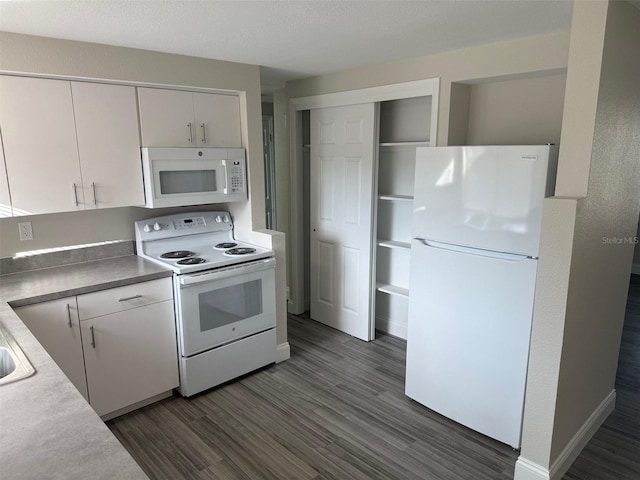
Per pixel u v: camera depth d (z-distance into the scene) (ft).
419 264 8.82
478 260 7.81
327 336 13.07
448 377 8.69
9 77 7.54
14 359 5.16
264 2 6.20
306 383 10.37
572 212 6.10
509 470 7.54
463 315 8.21
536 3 6.43
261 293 10.50
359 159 11.84
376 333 13.34
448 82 9.61
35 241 9.12
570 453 7.52
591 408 8.27
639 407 9.39
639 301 15.87
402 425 8.77
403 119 11.80
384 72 10.75
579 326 6.96
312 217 13.61
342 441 8.29
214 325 9.76
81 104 8.34
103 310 8.32
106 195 8.89
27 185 7.93
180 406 9.41
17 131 7.72
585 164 6.27
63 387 4.56
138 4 6.16
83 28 7.23
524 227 7.22
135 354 8.91
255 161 10.96
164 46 8.60
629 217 8.07
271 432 8.55
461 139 10.19
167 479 7.33
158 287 9.04
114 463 3.46
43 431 3.85
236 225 11.75
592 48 5.98
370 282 12.26
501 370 7.83
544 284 6.53
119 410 9.01
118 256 10.27
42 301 7.54
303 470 7.54
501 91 9.61
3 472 3.34
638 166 7.94
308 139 13.96
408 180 11.94
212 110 10.21
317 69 11.49
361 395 9.86
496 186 7.48
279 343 11.41
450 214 8.21
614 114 6.63
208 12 6.58
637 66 7.05
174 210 11.18
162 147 9.39
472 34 8.11
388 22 7.29
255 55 9.57
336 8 6.53
